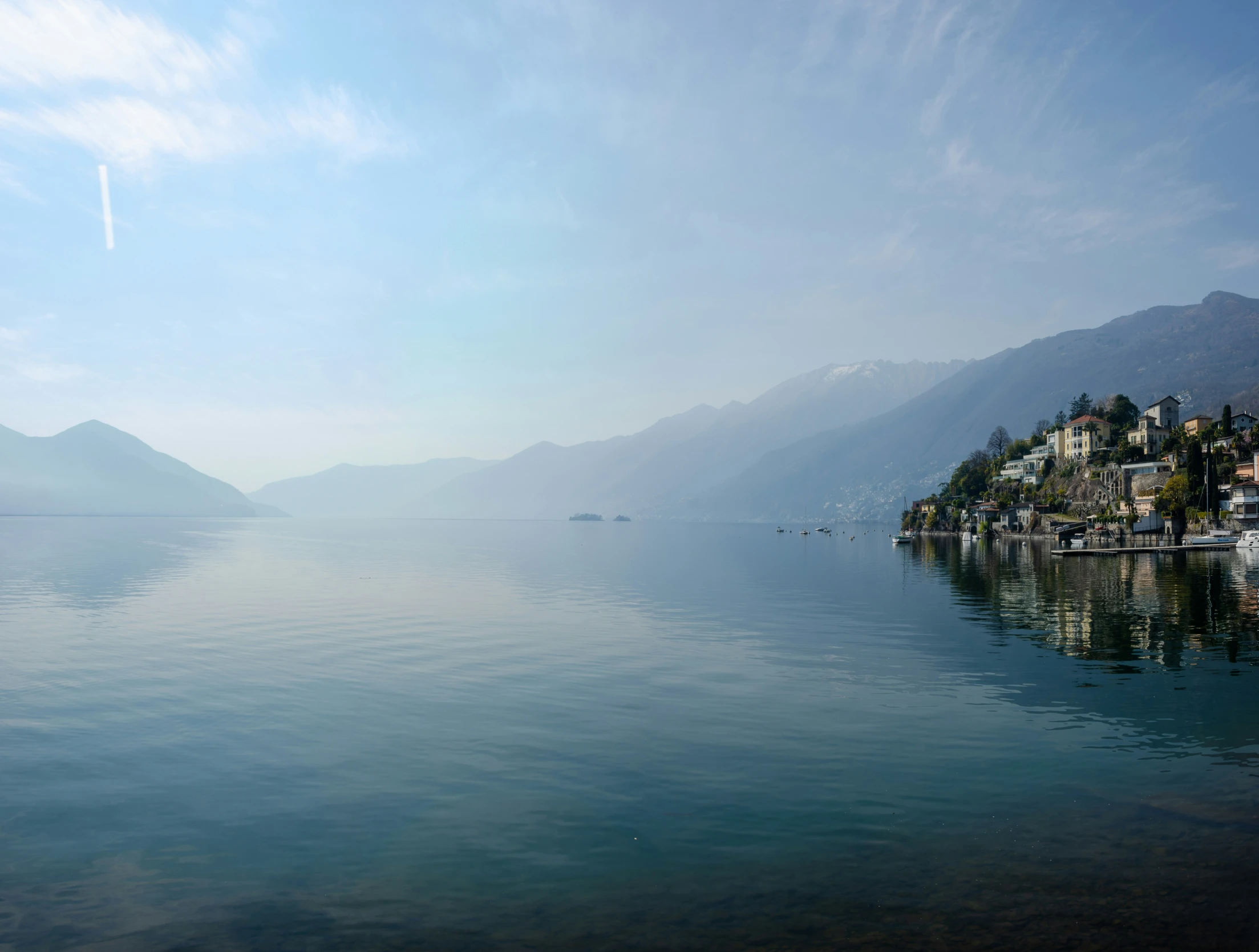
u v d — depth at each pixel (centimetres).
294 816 1808
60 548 14575
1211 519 18250
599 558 14175
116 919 1347
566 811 1830
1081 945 1259
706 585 8281
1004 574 10075
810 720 2630
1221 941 1273
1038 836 1688
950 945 1259
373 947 1255
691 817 1795
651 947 1252
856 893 1434
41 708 2792
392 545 19100
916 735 2445
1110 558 13812
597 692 3066
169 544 16988
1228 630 4841
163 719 2650
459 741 2394
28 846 1644
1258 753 2266
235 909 1386
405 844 1653
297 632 4631
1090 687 3147
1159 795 1928
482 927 1319
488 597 6738
